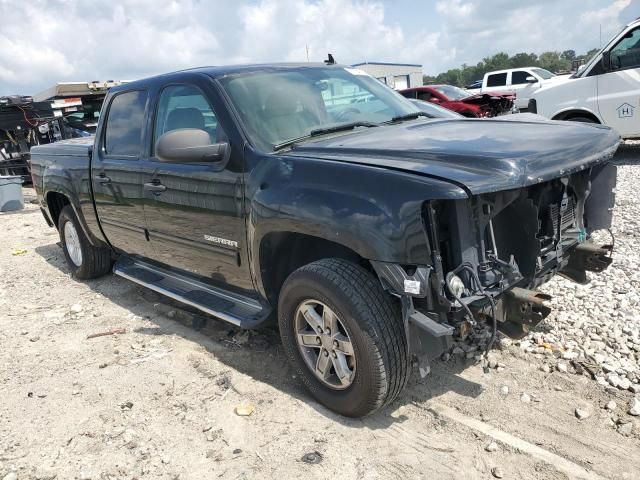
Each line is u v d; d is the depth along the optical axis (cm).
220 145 349
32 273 650
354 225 274
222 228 362
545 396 318
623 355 351
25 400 357
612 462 264
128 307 513
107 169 477
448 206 268
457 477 262
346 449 286
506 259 301
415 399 325
